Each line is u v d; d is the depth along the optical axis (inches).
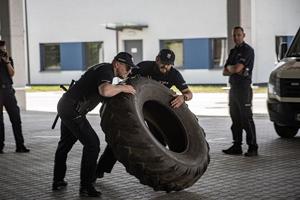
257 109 765.9
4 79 439.8
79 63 1343.5
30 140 514.9
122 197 305.1
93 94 299.0
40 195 312.7
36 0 1360.7
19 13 773.9
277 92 478.9
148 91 313.3
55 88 1251.8
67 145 322.0
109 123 292.8
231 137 514.3
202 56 1261.1
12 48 771.4
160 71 325.4
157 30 1288.1
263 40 1221.7
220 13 1232.8
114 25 1295.5
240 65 402.9
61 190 322.3
